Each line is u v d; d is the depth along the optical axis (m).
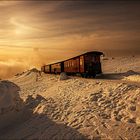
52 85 35.97
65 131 11.29
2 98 12.66
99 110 14.17
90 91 20.58
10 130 12.13
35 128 12.22
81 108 15.21
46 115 14.62
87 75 33.81
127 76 30.39
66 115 14.38
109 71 50.44
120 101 14.98
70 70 40.38
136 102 13.56
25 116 13.95
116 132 10.30
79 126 11.73
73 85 27.27
